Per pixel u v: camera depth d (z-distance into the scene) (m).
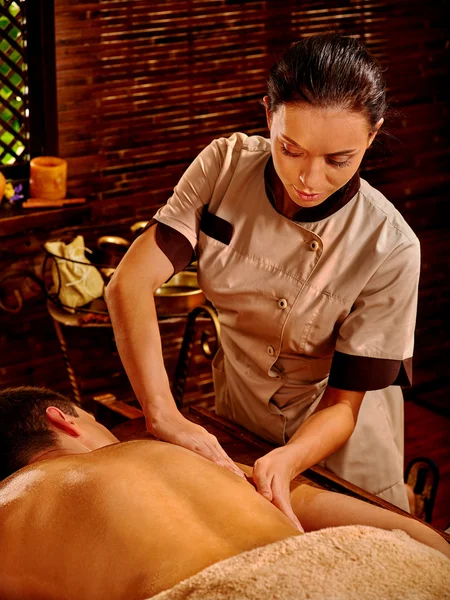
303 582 0.90
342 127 1.30
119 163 3.60
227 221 1.65
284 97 1.32
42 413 1.42
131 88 3.51
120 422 2.16
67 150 3.50
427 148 4.29
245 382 1.79
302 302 1.62
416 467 2.19
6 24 3.31
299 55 1.31
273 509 1.14
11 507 1.20
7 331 3.51
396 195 4.29
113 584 1.06
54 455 1.37
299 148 1.33
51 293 3.33
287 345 1.68
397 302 1.57
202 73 3.62
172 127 3.64
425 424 4.22
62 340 3.36
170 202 1.69
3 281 3.40
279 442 1.80
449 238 4.50
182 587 0.92
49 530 1.15
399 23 4.00
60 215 3.31
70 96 3.43
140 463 1.19
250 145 1.65
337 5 3.82
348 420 1.55
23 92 3.42
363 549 0.96
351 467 1.84
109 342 3.72
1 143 3.47
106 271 3.31
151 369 1.52
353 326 1.59
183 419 1.46
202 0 3.51
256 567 0.93
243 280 1.65
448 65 4.21
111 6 3.36
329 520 1.43
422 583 0.92
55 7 3.27
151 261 1.63
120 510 1.11
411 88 4.15
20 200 3.35
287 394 1.77
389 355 1.57
